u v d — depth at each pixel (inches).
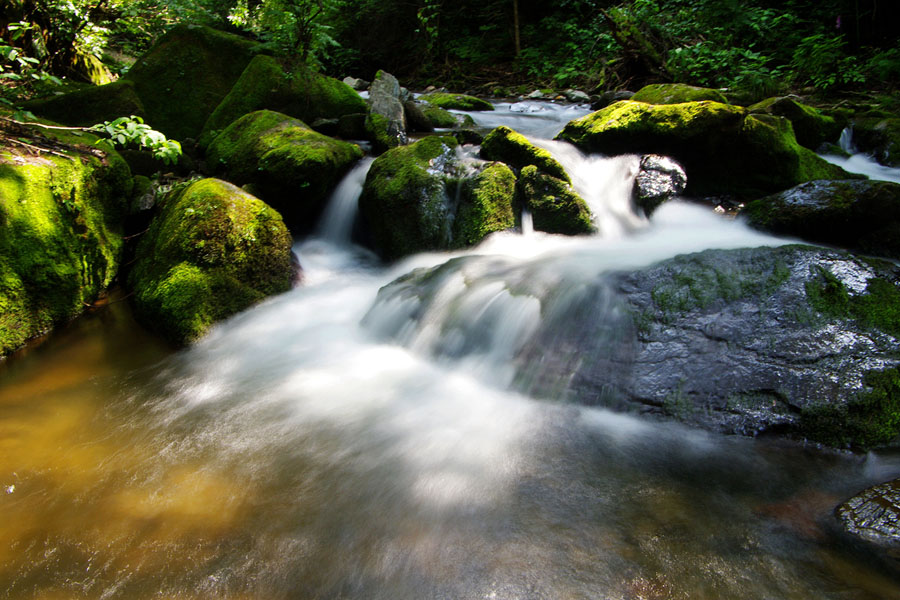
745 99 318.3
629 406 124.3
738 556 86.4
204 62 313.7
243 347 166.6
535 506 99.9
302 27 317.1
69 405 138.1
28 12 298.8
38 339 167.9
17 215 167.8
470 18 592.1
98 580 86.9
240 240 183.0
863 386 112.3
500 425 125.1
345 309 190.1
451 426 126.0
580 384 131.4
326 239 242.5
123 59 457.4
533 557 88.9
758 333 126.8
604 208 211.8
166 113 301.0
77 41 346.0
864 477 102.3
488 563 88.4
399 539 94.3
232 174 238.8
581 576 84.7
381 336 168.4
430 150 224.8
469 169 212.7
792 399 114.3
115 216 211.0
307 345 167.3
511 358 143.3
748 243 179.3
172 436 125.3
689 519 94.7
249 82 295.0
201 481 110.2
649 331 135.2
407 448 118.8
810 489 100.5
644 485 103.8
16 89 261.0
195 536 95.7
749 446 111.8
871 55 375.6
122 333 174.7
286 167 222.1
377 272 217.3
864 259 140.6
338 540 94.4
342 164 236.4
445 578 86.1
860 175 231.8
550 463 111.3
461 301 160.7
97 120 268.5
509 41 561.6
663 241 194.7
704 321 133.1
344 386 144.6
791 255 142.8
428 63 567.2
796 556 85.7
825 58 346.9
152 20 495.2
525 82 500.7
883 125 272.1
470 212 205.2
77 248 184.1
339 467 113.6
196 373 153.2
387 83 312.3
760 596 79.4
